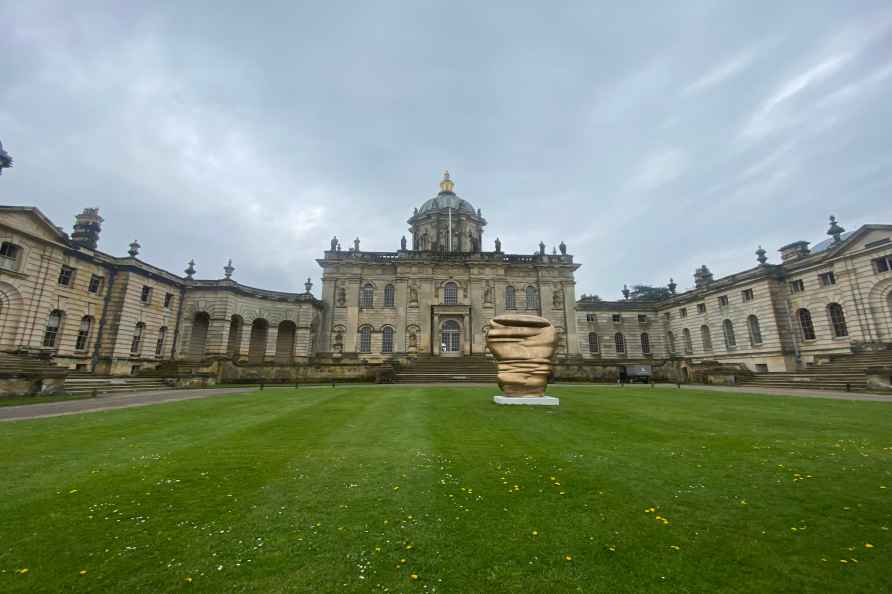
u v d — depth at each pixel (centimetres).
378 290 5066
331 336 4878
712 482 695
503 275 5128
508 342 1827
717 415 1430
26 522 533
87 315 3375
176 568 429
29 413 1513
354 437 1061
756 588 395
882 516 558
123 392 2533
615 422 1284
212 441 1010
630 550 468
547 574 420
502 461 825
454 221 5916
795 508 587
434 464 803
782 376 3172
